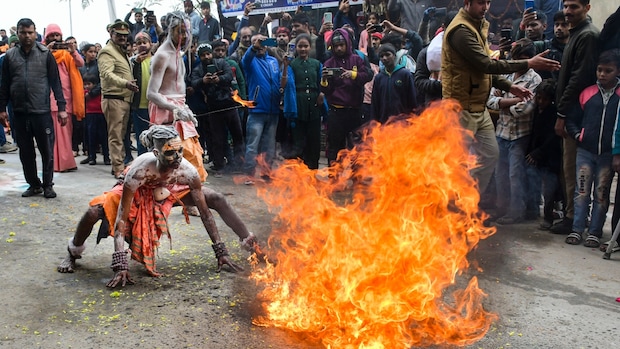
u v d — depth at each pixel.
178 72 5.87
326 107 8.13
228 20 11.81
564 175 5.84
